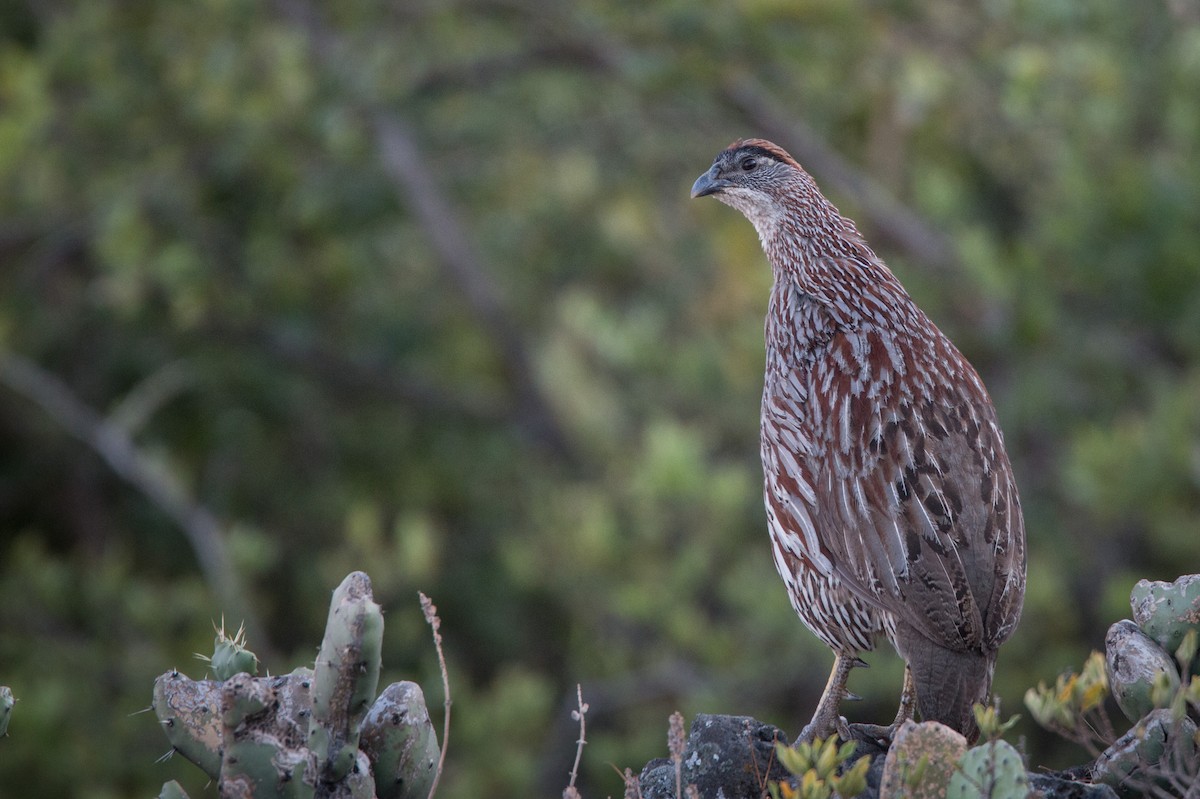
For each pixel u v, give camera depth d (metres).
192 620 16.62
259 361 20.22
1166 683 5.21
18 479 20.38
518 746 16.33
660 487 15.38
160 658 16.44
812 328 7.95
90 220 18.98
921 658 6.70
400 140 19.58
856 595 7.15
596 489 18.20
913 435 7.14
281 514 20.45
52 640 16.62
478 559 20.08
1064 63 15.49
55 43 17.91
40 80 17.25
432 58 20.08
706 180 8.76
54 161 18.03
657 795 6.27
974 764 5.07
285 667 16.38
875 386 7.38
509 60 18.89
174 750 5.53
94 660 16.44
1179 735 5.29
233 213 19.22
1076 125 15.86
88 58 17.94
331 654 5.25
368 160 19.39
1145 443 14.78
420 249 21.83
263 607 18.30
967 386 7.47
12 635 16.94
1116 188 15.48
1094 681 5.00
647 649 16.81
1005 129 17.52
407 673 18.30
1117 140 16.33
